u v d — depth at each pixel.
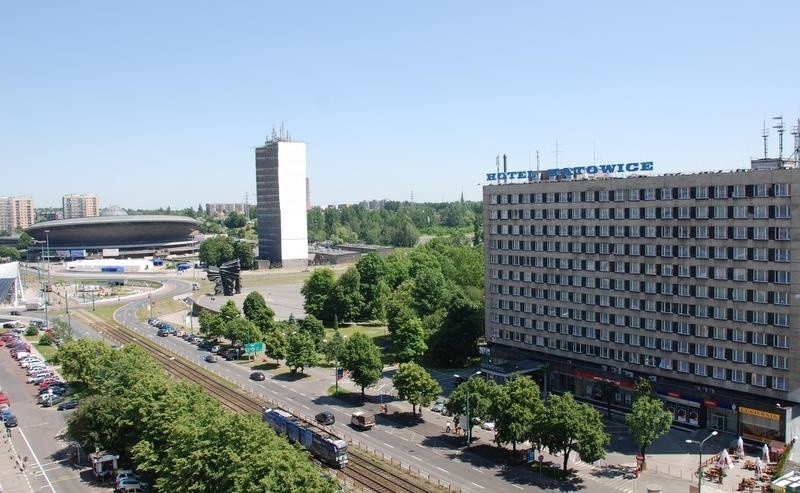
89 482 102.75
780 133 130.12
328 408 139.00
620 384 139.00
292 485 72.81
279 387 157.12
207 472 81.44
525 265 160.38
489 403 114.81
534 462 108.75
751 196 117.56
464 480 100.75
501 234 165.88
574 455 113.00
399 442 118.19
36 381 163.88
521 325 162.38
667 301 131.25
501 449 114.94
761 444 116.62
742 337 119.88
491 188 167.75
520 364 153.38
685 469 106.00
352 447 115.12
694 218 126.06
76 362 146.88
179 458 85.31
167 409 99.75
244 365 182.12
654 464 108.38
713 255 123.44
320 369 176.62
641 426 104.50
